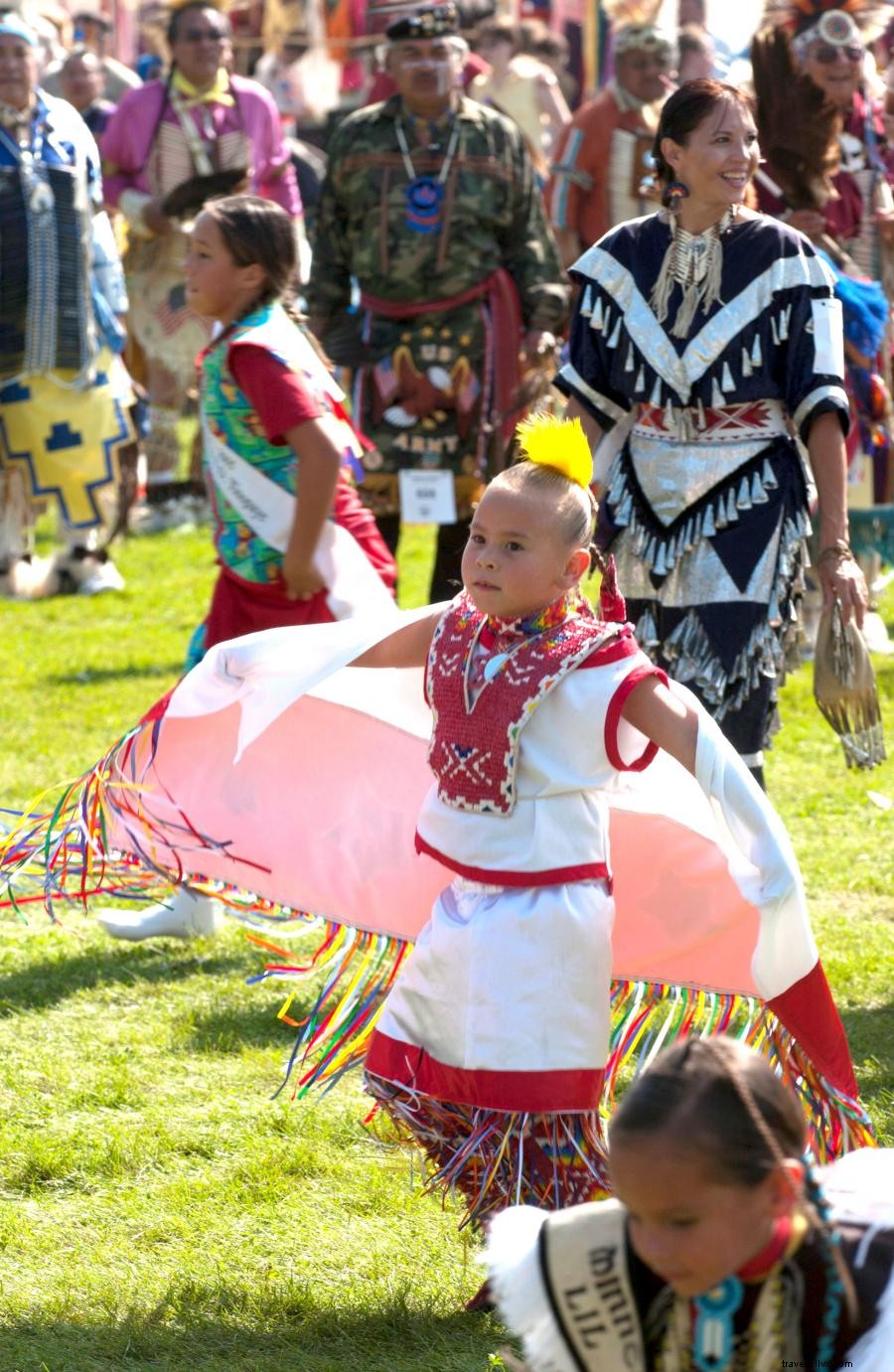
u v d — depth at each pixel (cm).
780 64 1432
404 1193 859
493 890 731
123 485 2183
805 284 979
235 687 816
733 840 728
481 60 3044
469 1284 773
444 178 1725
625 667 718
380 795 826
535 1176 730
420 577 2255
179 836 858
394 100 1752
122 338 2159
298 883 848
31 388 2120
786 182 1444
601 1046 733
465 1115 743
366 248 1739
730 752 711
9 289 2069
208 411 1098
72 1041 1038
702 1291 504
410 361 1739
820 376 970
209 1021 1062
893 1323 513
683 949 793
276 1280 780
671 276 988
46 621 2139
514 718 720
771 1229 502
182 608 2192
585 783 724
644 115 2230
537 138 3003
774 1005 731
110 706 1742
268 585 1102
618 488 1015
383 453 1756
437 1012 738
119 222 2470
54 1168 886
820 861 1314
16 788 1466
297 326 1112
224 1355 725
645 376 992
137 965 1162
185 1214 844
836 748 1597
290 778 841
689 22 2784
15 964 1166
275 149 2494
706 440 993
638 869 790
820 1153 754
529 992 717
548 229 1781
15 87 2039
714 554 992
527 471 733
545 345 1734
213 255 1085
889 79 1762
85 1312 757
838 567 952
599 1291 528
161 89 2425
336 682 821
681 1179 484
